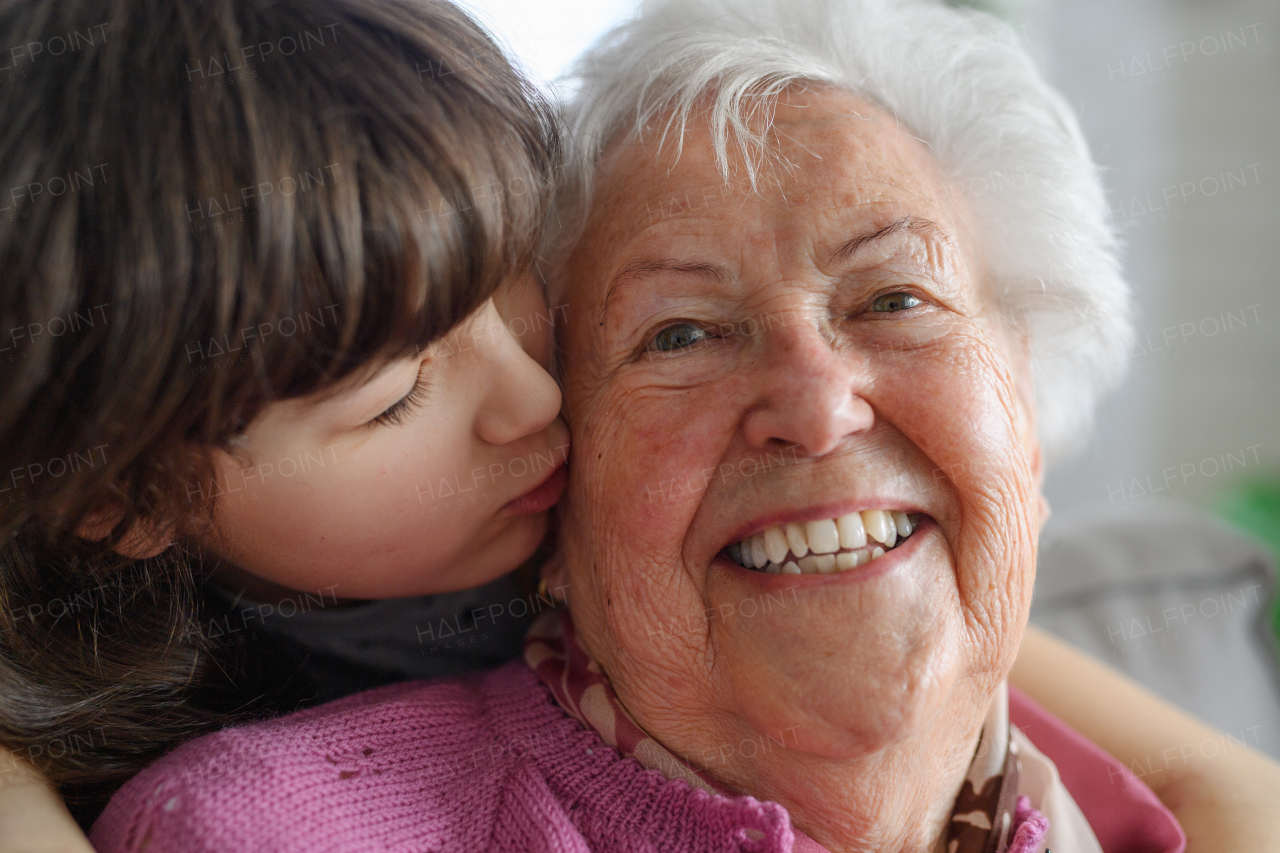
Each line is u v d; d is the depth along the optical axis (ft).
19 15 2.20
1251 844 3.30
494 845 2.51
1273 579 5.70
